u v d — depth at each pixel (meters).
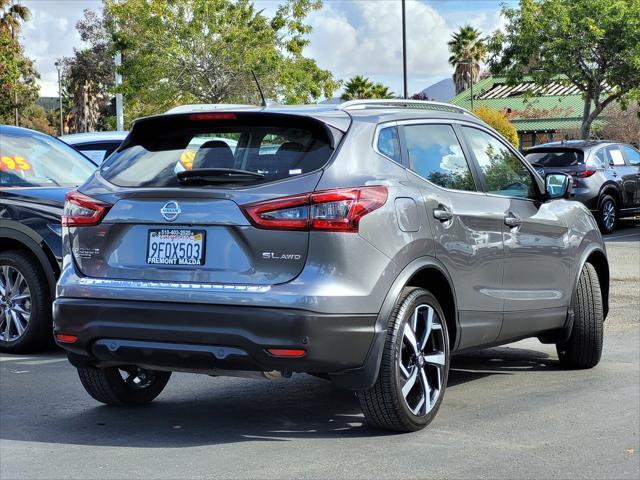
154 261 5.27
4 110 45.09
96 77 66.31
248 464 4.96
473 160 6.40
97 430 5.67
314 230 5.00
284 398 6.56
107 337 5.30
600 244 7.67
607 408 6.31
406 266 5.38
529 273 6.71
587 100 29.64
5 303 8.09
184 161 5.43
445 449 5.28
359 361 5.13
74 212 5.55
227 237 5.11
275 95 36.56
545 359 8.10
